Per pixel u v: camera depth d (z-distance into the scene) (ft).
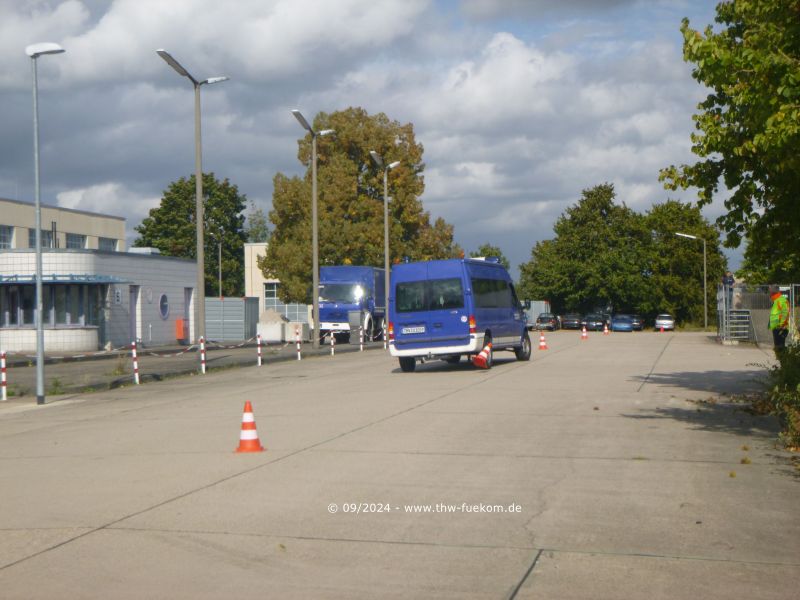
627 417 44.32
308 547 21.53
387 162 195.52
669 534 22.34
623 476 29.66
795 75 33.45
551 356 97.81
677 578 18.80
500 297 85.10
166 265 152.56
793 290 125.70
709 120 41.52
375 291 152.05
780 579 18.71
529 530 22.86
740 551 20.79
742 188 43.73
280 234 191.93
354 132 195.72
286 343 153.79
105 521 24.47
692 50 36.58
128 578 19.34
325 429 41.39
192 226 281.74
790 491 27.25
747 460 31.81
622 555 20.57
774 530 22.66
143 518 24.67
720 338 138.62
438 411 47.60
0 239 197.77
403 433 39.65
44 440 41.96
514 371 75.56
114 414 52.65
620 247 301.02
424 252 199.52
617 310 311.47
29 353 123.44
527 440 37.35
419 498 26.55
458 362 92.07
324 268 150.51
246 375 82.89
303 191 186.91
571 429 40.40
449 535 22.47
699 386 60.03
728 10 42.09
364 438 38.34
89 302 131.13
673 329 255.09
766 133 33.24
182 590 18.49
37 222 63.21
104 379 76.13
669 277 297.94
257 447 35.65
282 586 18.62
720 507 25.17
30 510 26.11
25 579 19.40
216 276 285.64
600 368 77.77
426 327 77.61
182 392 66.74
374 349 129.90
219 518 24.47
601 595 17.76
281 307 249.96
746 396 52.70
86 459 35.32
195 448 36.99
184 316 159.74
